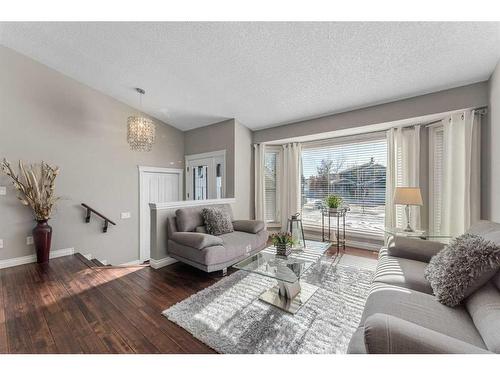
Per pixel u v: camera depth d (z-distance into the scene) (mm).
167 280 2689
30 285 2508
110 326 1801
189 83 3324
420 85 2811
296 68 2695
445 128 3020
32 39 2814
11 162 3057
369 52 2311
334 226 4262
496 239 1399
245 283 2566
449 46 2139
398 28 1988
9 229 3061
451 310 1277
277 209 4945
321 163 4457
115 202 4109
